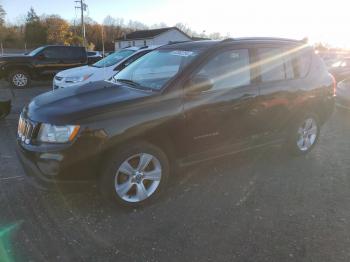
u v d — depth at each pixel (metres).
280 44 4.61
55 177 3.13
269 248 2.91
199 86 3.67
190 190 3.95
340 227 3.23
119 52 9.53
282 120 4.62
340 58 16.94
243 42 4.21
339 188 4.07
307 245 2.96
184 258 2.78
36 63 13.68
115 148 3.30
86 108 3.23
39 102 3.62
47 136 3.15
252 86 4.16
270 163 4.82
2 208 3.48
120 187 3.42
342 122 7.46
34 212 3.42
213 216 3.41
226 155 4.20
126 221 3.31
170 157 3.74
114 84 4.10
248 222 3.30
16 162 4.69
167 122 3.50
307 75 4.86
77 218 3.34
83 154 3.12
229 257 2.79
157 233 3.11
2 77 13.32
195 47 4.10
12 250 2.84
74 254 2.81
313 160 4.99
